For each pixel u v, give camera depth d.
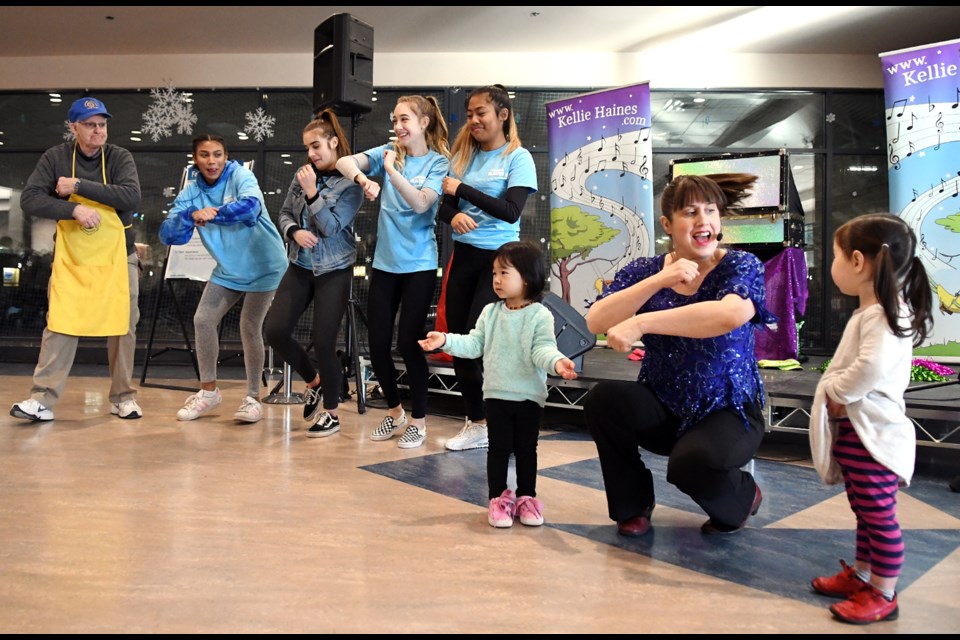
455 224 2.54
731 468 1.59
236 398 4.17
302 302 2.99
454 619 1.22
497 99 2.63
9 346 6.58
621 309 1.60
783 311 4.43
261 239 3.18
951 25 5.75
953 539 1.77
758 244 4.53
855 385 1.27
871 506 1.29
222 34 6.14
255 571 1.43
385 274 2.77
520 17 5.68
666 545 1.67
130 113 6.70
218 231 3.14
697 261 1.64
